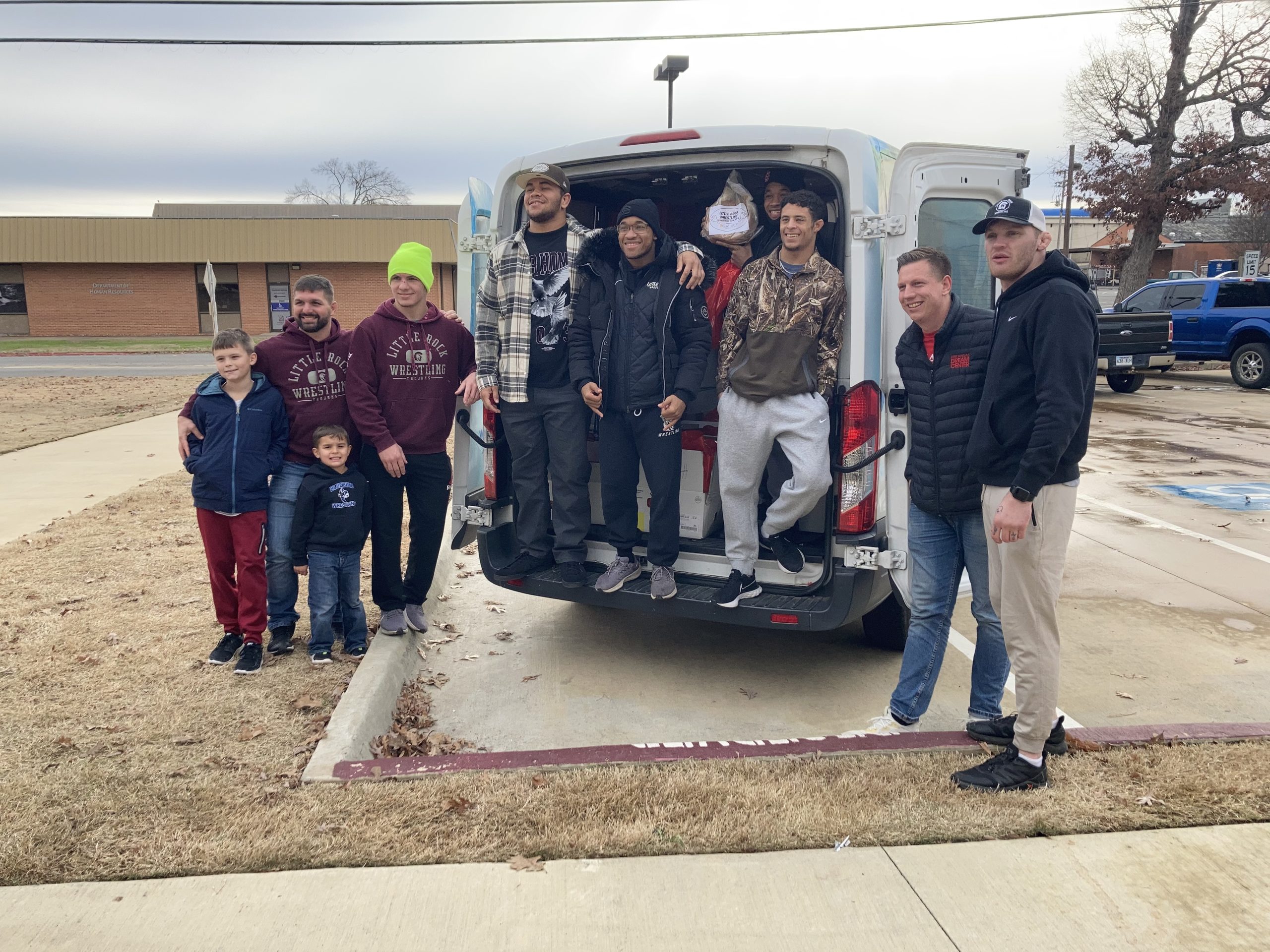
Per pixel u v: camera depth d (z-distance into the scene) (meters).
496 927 2.52
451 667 4.67
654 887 2.68
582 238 4.18
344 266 35.41
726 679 4.50
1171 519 7.57
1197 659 4.67
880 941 2.46
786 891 2.66
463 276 4.63
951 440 3.34
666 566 4.19
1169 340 15.74
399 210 44.94
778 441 3.86
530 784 3.22
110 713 3.79
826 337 3.79
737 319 3.89
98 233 33.97
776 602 4.03
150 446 10.62
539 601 5.75
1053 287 2.90
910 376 3.45
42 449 10.45
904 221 3.70
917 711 3.68
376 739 3.77
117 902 2.61
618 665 4.69
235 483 4.12
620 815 3.03
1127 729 3.60
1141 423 13.03
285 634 4.48
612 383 4.13
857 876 2.72
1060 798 3.10
